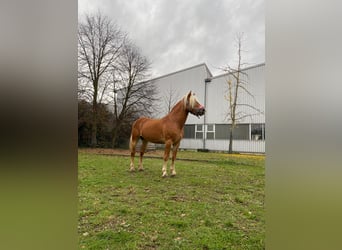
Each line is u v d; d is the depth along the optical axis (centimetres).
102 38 1014
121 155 855
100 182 407
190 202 301
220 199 316
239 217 249
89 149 982
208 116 1152
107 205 285
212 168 579
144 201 302
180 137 462
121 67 1082
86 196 323
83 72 991
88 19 973
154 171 523
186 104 439
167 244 188
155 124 473
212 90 1147
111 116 1084
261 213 260
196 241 193
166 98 1287
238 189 371
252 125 1000
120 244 188
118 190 357
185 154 966
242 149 1020
